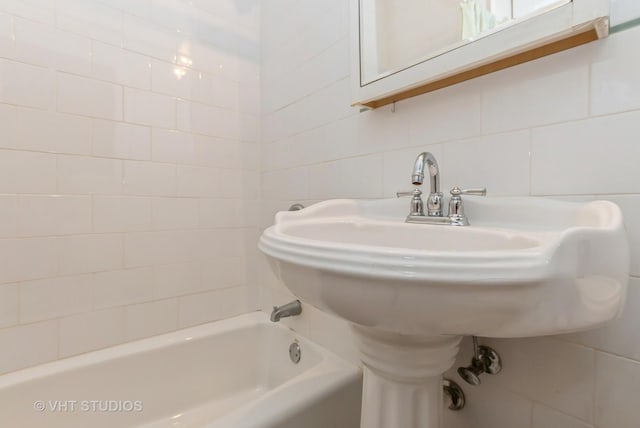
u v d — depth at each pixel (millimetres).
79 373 1008
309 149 1183
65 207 1034
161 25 1223
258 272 1490
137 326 1177
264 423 705
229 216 1406
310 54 1168
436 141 767
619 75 508
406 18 811
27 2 964
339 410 870
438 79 716
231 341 1304
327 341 1098
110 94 1112
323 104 1111
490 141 668
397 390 591
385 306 371
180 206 1275
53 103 1009
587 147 542
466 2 690
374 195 927
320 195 1134
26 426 923
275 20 1374
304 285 444
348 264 374
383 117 898
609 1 492
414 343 546
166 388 1156
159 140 1221
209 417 1172
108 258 1116
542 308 336
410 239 671
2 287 938
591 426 542
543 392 596
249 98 1460
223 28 1384
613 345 522
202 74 1327
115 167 1126
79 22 1051
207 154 1343
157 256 1221
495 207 628
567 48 561
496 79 658
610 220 424
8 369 946
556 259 330
